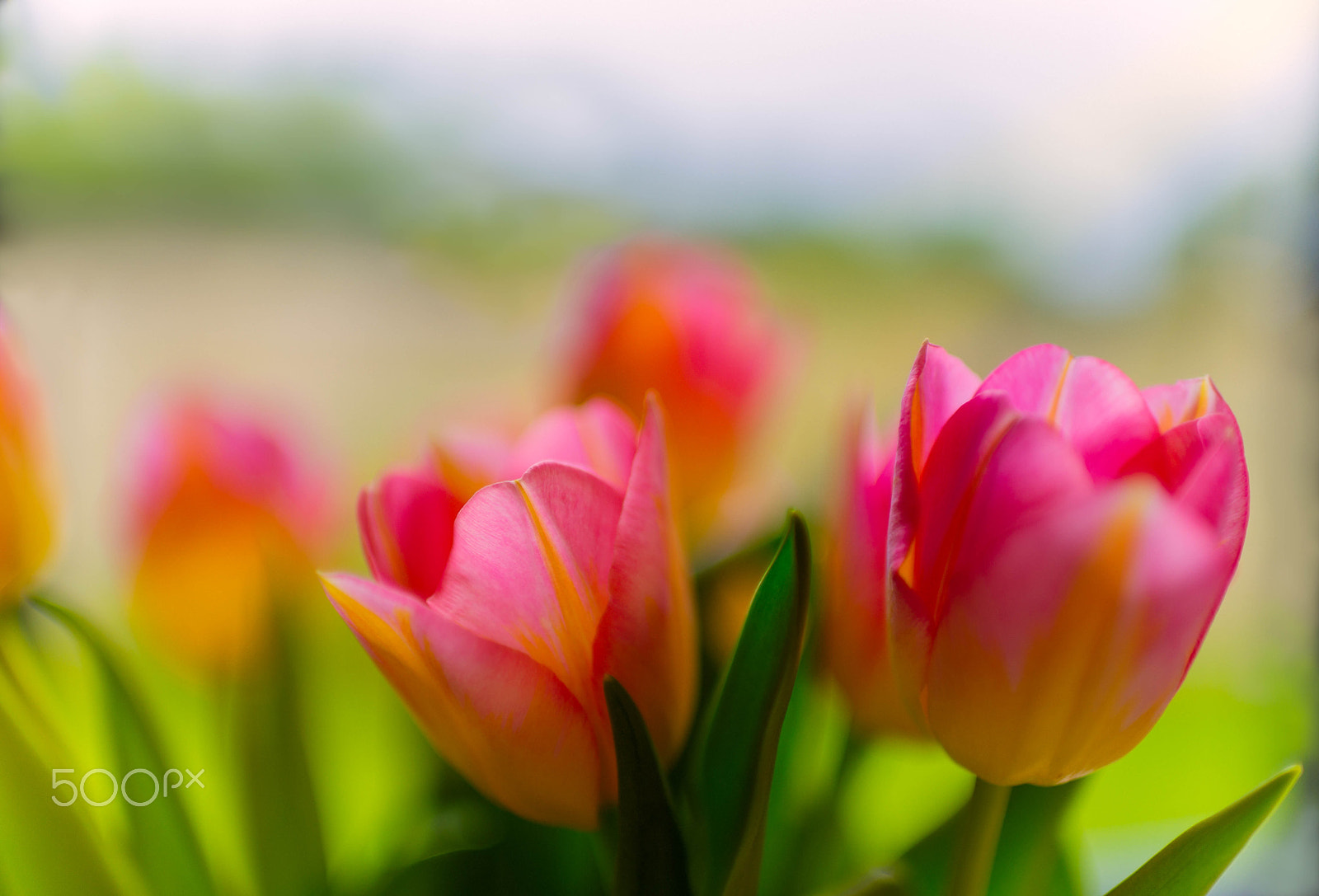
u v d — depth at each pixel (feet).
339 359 3.64
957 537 0.84
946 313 4.00
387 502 0.94
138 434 1.14
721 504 1.26
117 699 1.03
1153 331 3.19
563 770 0.89
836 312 4.00
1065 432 0.87
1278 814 1.30
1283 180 1.91
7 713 0.99
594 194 4.04
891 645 0.86
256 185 3.59
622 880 0.88
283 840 1.07
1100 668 0.82
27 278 1.72
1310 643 1.48
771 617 0.91
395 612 0.86
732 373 1.22
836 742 1.22
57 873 1.00
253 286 3.63
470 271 4.05
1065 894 1.06
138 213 2.99
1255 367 2.06
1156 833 1.25
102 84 2.74
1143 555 0.80
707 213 4.06
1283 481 1.67
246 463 1.13
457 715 0.88
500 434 1.24
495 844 1.07
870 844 1.20
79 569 1.59
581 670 0.90
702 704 1.11
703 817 0.92
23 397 1.00
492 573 0.88
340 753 1.26
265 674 1.07
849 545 0.97
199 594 1.13
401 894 1.06
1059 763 0.85
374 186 3.95
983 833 0.90
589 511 0.89
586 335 1.22
